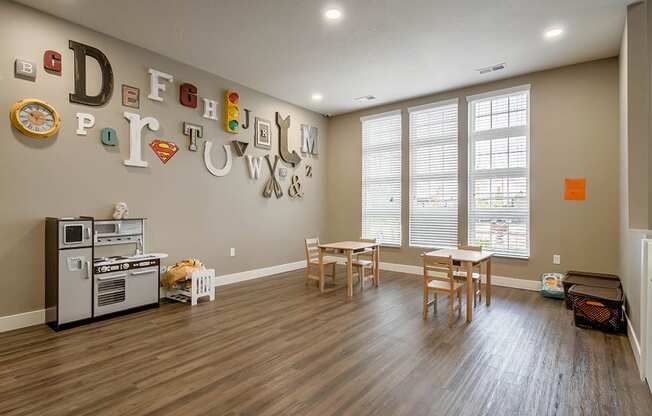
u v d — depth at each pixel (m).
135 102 4.12
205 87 4.89
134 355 2.71
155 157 4.33
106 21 3.60
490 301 4.27
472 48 4.15
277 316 3.69
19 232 3.30
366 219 6.64
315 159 6.87
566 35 3.82
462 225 5.45
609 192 4.35
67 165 3.59
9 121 3.24
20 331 3.21
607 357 2.71
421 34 3.83
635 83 3.23
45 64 3.42
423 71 4.85
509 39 3.93
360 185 6.71
